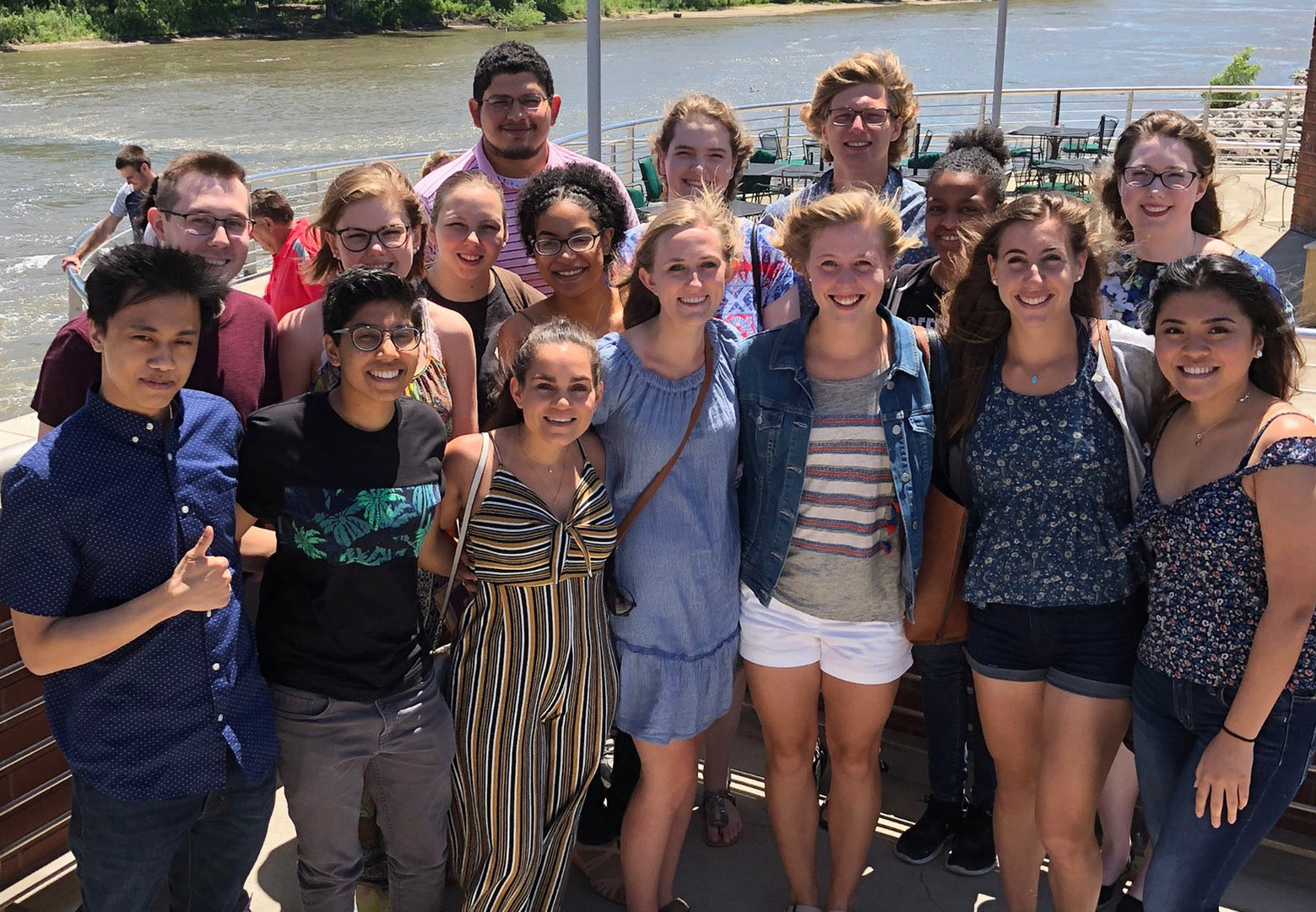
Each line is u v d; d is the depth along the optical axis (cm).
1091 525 278
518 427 287
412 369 262
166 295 234
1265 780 254
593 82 840
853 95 404
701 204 291
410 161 1574
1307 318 942
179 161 318
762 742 406
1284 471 241
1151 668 266
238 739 257
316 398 266
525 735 288
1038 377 283
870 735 311
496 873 295
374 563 264
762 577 302
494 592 285
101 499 237
